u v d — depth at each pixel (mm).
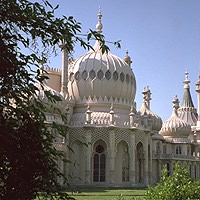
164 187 15125
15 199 7953
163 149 95125
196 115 127125
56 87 77375
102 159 68188
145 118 74125
